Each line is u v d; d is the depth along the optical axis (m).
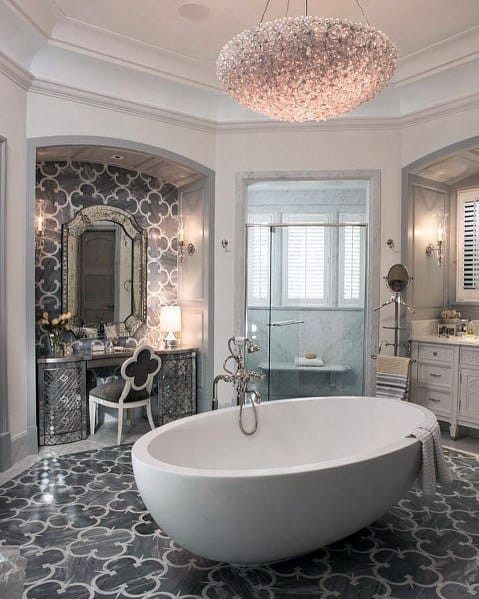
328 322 5.34
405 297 4.92
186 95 4.82
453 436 4.57
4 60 3.66
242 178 5.12
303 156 5.07
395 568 2.50
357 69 2.63
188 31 3.93
